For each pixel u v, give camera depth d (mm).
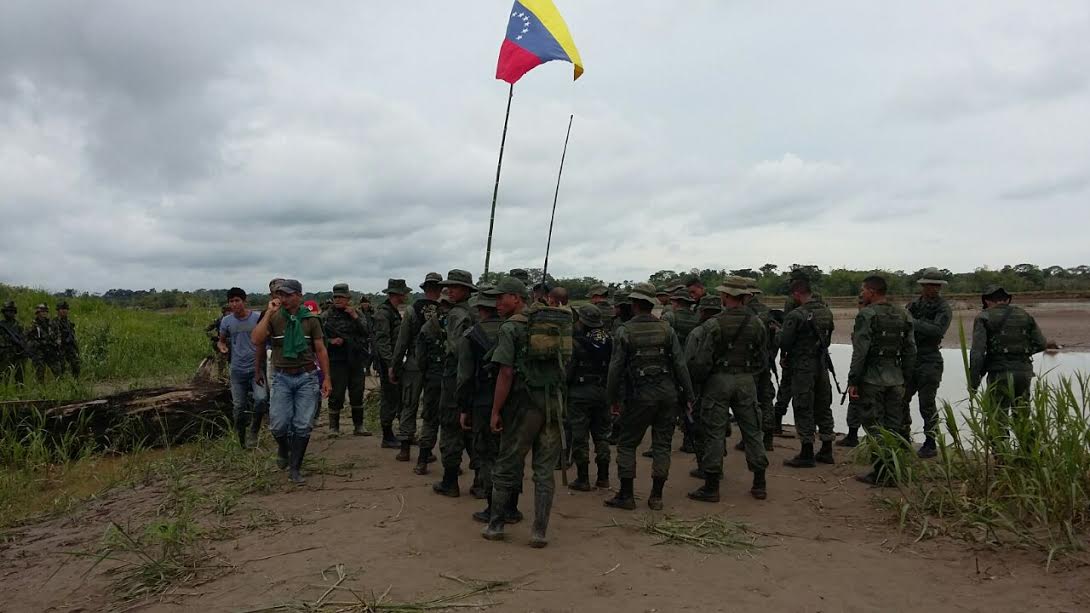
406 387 7395
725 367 5902
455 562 4418
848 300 37281
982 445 5258
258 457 7328
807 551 4633
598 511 5656
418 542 4805
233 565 4383
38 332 13281
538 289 7340
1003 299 6996
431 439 6855
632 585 4039
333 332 8859
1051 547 4316
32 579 4355
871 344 6469
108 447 8469
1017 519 4875
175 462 7449
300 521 5289
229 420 9188
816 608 3717
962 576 4133
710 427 5910
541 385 4762
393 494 6105
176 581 4145
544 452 4785
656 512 5609
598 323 6480
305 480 6465
